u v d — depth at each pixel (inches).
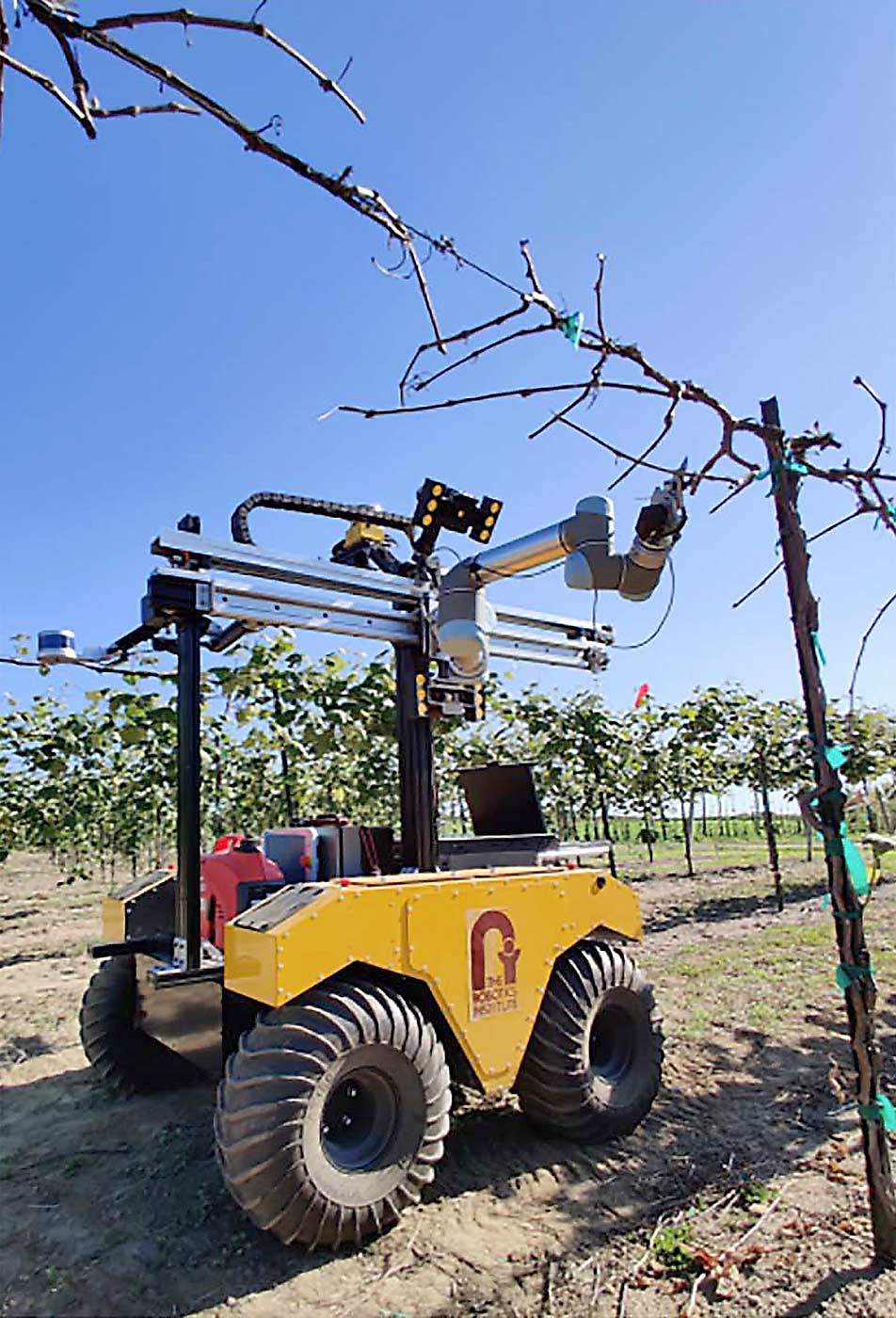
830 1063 214.7
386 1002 142.4
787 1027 245.4
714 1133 176.4
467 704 188.5
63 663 175.9
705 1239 133.7
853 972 126.1
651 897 555.2
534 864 185.8
